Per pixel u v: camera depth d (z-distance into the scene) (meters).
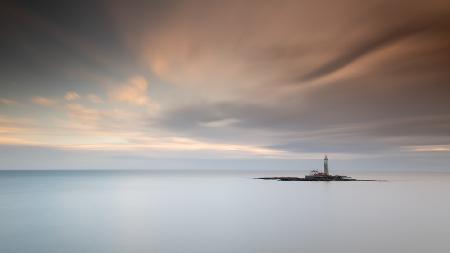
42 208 45.94
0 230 30.69
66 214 40.38
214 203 52.50
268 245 24.75
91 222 34.75
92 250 23.59
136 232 29.45
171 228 31.31
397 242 25.42
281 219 36.50
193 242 25.73
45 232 29.52
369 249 23.53
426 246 24.31
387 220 35.47
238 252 23.05
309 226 32.06
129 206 48.41
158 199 58.75
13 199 57.94
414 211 42.50
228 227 31.75
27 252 23.17
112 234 28.56
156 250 23.56
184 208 46.25
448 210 43.28
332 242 25.56
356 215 39.22
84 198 60.38
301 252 22.95
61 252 23.11
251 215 39.56
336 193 70.69
